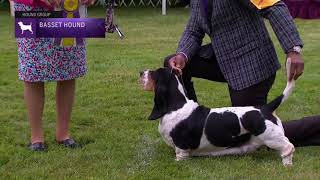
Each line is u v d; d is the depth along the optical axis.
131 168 3.82
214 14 3.93
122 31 12.45
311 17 14.73
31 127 4.34
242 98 4.00
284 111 5.50
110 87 6.67
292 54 3.61
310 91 6.47
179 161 3.92
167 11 17.53
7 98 6.17
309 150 4.20
